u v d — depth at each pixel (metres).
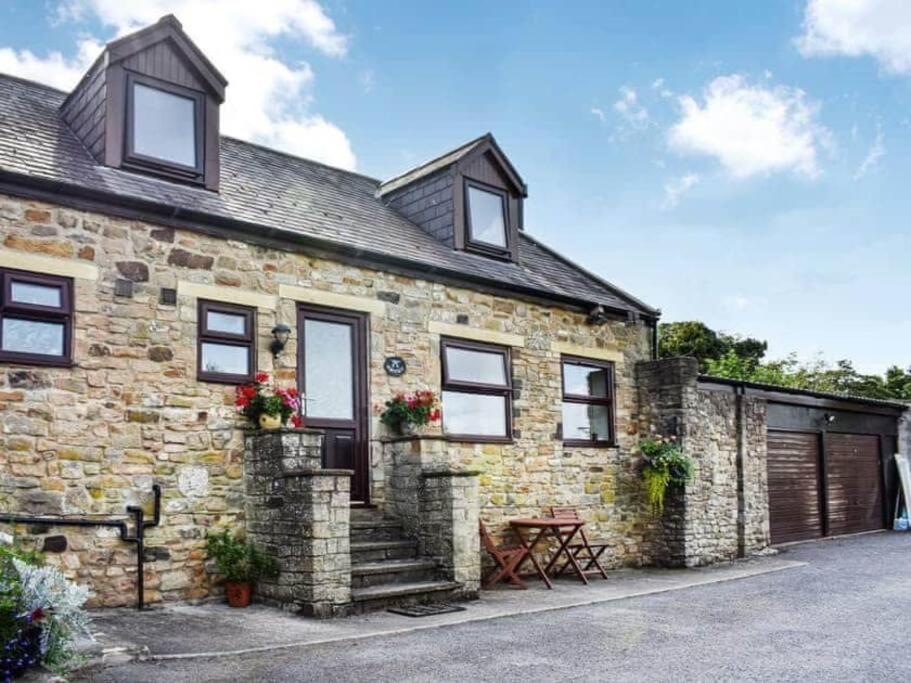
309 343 8.98
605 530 11.58
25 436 6.79
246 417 8.12
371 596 7.53
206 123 8.96
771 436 14.70
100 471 7.14
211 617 6.95
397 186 11.82
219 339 8.09
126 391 7.38
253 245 8.46
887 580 9.95
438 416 9.52
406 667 5.42
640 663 5.64
